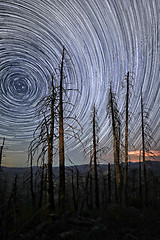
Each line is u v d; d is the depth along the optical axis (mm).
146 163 18766
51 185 10539
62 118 11906
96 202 16672
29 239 6133
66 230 7078
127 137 16641
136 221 7965
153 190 13523
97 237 6547
